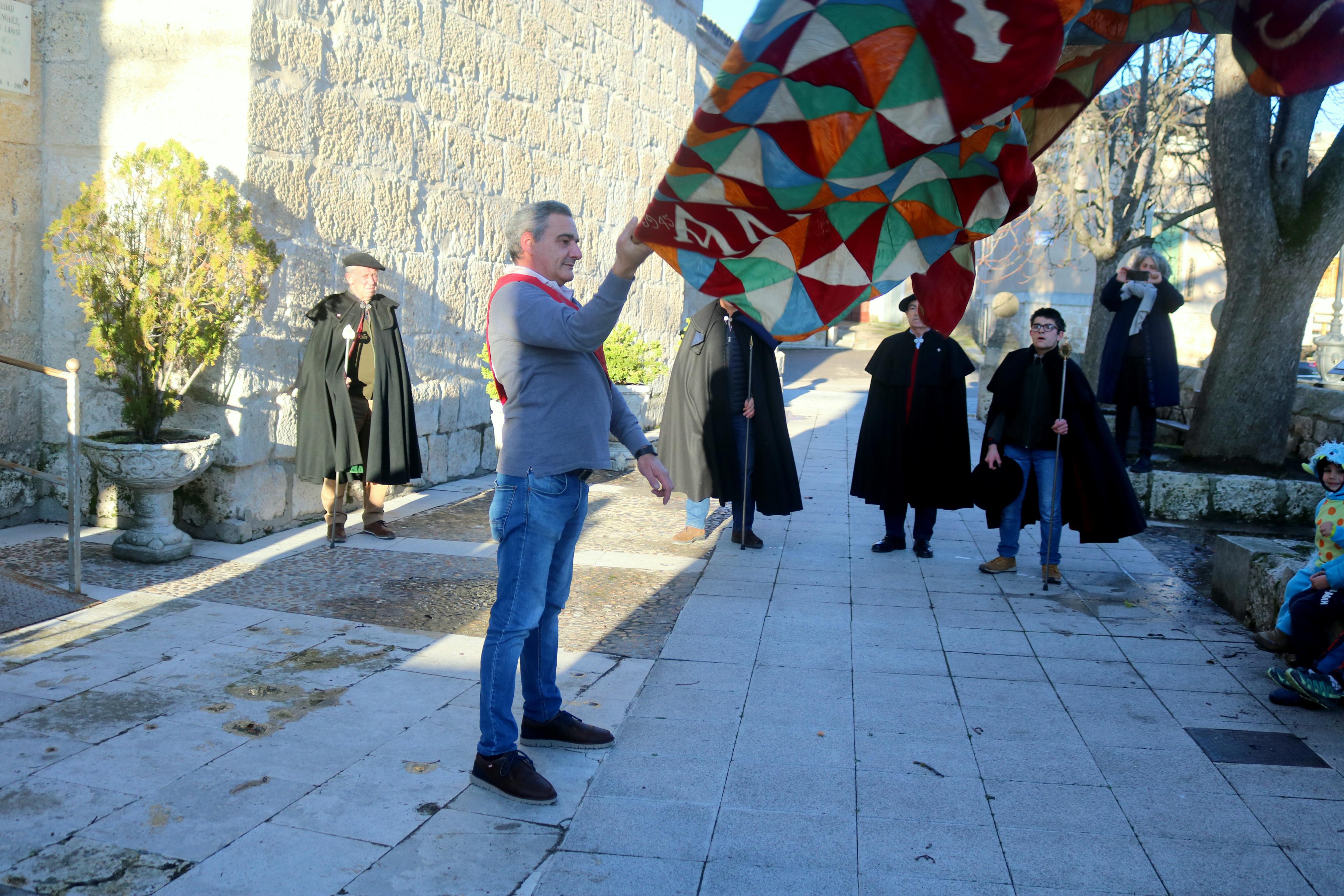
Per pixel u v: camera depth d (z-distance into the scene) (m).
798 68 2.14
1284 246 8.59
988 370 14.69
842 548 7.09
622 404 3.71
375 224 7.58
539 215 3.43
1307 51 2.53
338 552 6.42
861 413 14.73
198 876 2.79
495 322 3.36
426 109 8.10
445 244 8.54
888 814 3.32
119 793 3.22
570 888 2.83
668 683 4.47
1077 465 6.11
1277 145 8.50
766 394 6.91
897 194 2.60
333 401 6.49
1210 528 8.12
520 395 3.35
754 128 2.27
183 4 6.20
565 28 10.34
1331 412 9.04
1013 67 2.16
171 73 6.26
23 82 6.25
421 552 6.53
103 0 6.29
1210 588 6.22
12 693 3.97
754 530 7.59
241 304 6.01
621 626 5.25
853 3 2.08
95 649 4.50
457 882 2.83
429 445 8.64
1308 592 4.45
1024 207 2.60
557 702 3.75
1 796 3.17
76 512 5.18
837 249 2.62
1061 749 3.87
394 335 6.73
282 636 4.80
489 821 3.18
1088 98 2.85
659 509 8.27
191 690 4.09
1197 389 11.00
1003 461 6.36
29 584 5.28
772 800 3.40
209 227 5.77
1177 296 8.59
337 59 7.01
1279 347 8.80
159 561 5.90
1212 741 3.96
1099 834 3.22
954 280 2.84
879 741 3.91
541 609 3.42
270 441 6.65
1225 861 3.08
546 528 3.36
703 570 6.43
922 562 6.76
